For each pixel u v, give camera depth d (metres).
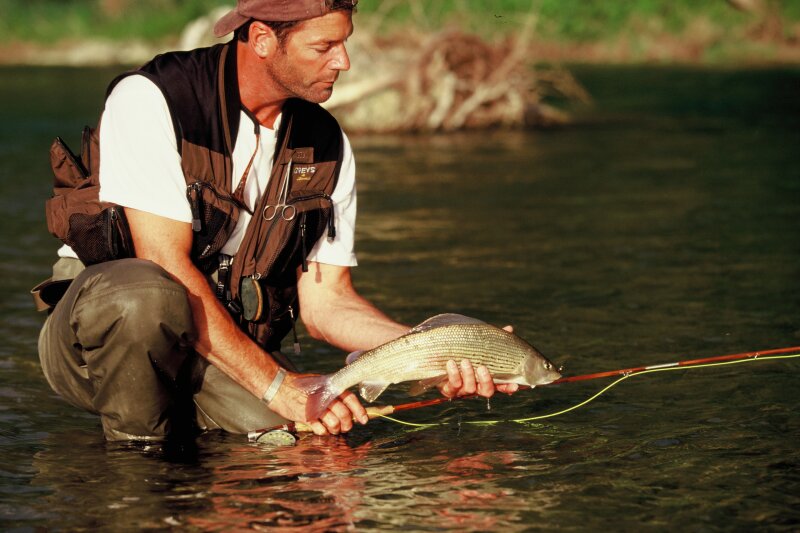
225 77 4.47
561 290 7.55
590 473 4.16
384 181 13.41
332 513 3.75
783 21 33.69
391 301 7.20
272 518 3.70
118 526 3.64
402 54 19.97
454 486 4.02
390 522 3.68
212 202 4.44
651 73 29.41
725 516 3.74
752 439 4.53
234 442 4.57
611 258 8.71
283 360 5.01
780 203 11.45
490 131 19.48
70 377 4.61
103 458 4.33
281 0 4.22
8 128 18.69
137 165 4.36
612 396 5.20
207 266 4.65
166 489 3.98
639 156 15.71
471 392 4.33
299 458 4.35
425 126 19.48
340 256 4.89
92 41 40.03
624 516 3.74
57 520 3.69
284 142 4.61
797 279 7.82
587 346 6.07
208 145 4.44
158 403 4.46
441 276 8.03
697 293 7.41
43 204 11.28
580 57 33.50
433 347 4.30
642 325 6.54
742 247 9.10
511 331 4.44
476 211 11.16
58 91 26.02
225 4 39.88
